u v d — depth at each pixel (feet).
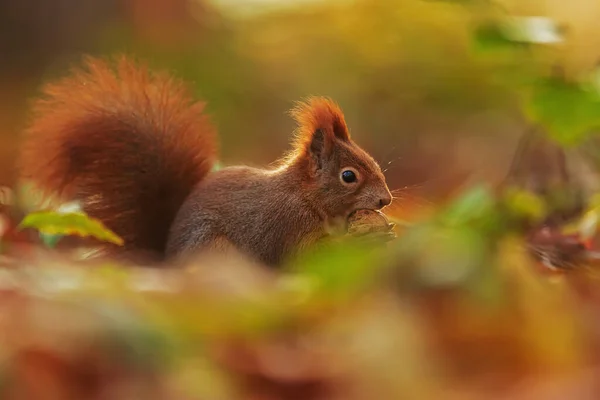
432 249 13.61
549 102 15.94
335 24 23.21
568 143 15.97
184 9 25.80
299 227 16.24
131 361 11.64
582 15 18.06
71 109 16.31
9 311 12.41
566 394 11.80
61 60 26.37
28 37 26.99
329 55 23.34
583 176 16.53
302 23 23.56
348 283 13.89
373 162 16.29
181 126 16.35
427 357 12.41
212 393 11.93
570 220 16.37
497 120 21.72
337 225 16.26
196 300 13.78
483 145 21.67
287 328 13.75
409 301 13.21
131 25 25.59
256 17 24.79
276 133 23.58
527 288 13.41
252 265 16.16
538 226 16.12
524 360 12.87
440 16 20.51
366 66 22.76
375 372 12.19
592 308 15.20
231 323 13.47
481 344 12.98
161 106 16.35
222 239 16.19
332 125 16.29
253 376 12.87
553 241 15.92
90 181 16.29
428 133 22.48
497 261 13.51
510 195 15.79
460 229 14.12
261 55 24.44
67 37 26.89
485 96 21.13
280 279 15.31
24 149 16.31
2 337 11.83
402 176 21.57
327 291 13.94
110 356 11.64
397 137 22.66
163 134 16.33
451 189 19.38
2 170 19.98
